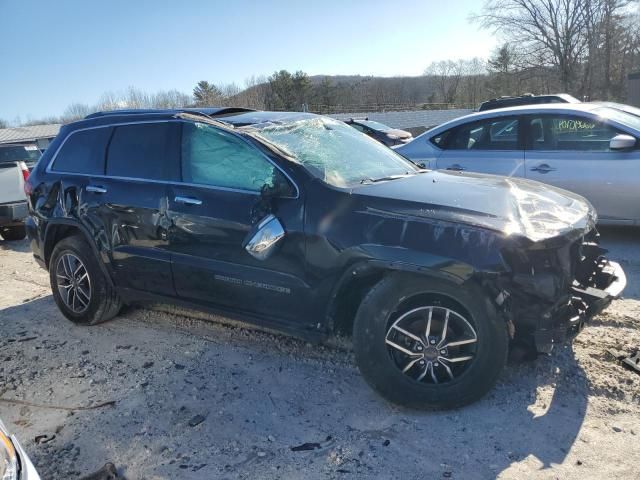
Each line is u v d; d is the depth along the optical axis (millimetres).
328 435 3238
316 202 3594
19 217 9391
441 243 3186
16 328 5172
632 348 3979
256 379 3922
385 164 4395
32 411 3684
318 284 3574
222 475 2945
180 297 4363
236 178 3967
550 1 38938
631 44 40594
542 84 42281
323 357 4199
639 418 3223
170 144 4355
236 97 63688
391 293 3318
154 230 4297
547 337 3174
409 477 2846
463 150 7238
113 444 3266
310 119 4629
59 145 5164
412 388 3326
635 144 6223
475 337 3227
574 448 2990
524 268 3145
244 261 3854
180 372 4086
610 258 6172
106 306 4957
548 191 4020
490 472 2844
